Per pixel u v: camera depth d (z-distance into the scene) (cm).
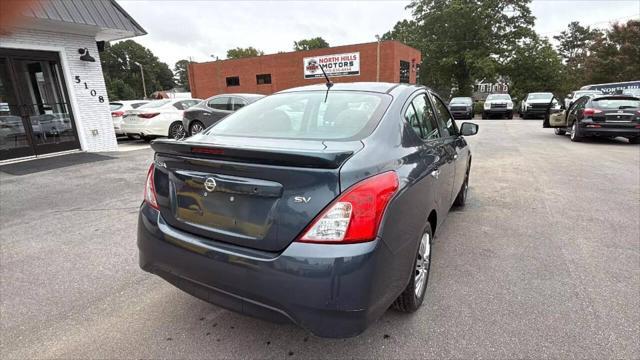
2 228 426
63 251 365
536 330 238
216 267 198
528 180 638
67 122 920
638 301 269
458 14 3681
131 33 921
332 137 232
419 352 221
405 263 213
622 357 214
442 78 4131
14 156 824
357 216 178
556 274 309
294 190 182
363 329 182
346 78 2988
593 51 3778
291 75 3197
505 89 4347
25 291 294
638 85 2223
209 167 204
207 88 3616
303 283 177
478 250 356
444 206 323
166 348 228
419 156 249
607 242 372
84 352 225
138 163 797
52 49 866
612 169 723
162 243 221
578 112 1129
